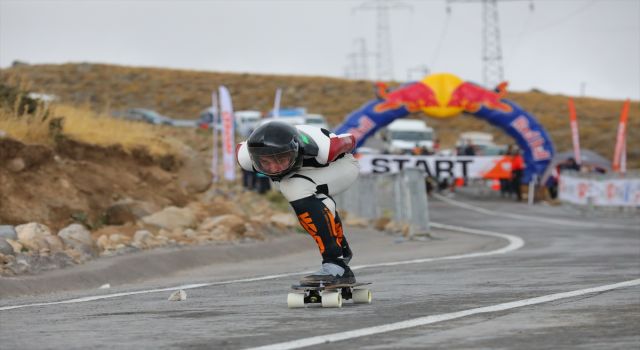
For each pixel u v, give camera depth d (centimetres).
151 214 5494
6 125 5381
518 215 9606
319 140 2144
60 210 5075
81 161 5781
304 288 2188
